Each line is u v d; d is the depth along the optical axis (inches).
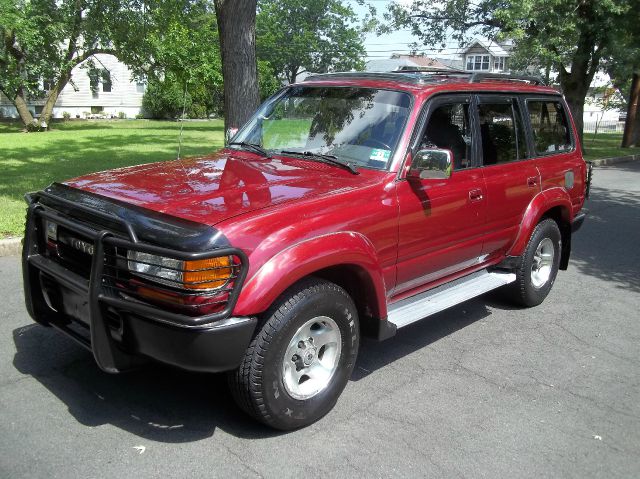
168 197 139.9
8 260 263.1
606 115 2504.9
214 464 129.4
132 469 126.2
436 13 907.4
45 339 184.5
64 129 1194.6
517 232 216.5
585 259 322.7
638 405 166.7
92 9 1005.8
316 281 141.2
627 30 780.6
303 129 185.6
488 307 239.0
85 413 146.1
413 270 174.7
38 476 122.1
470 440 144.5
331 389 147.8
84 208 137.7
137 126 1312.7
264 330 131.6
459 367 183.8
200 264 121.5
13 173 489.7
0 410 145.3
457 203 181.9
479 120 195.2
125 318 128.1
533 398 167.0
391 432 145.6
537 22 737.0
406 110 171.8
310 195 145.2
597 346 205.6
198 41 1049.5
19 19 975.0
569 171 241.0
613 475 135.3
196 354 122.6
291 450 135.9
